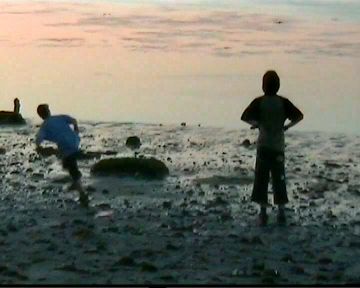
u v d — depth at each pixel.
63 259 10.10
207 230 11.92
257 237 11.35
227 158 17.78
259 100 12.59
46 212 12.94
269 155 12.41
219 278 9.38
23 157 17.72
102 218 12.55
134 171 15.71
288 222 12.59
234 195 14.41
